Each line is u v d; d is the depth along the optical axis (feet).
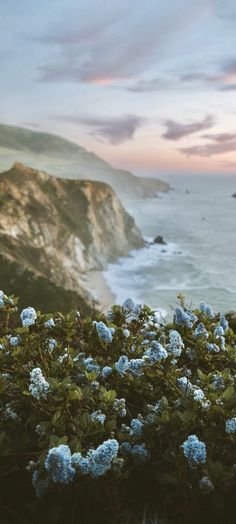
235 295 336.08
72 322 14.10
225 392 9.79
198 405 9.80
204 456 8.22
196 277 386.32
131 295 337.11
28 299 209.77
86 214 433.89
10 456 10.13
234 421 9.04
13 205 365.81
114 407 10.22
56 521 9.33
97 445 9.44
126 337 13.97
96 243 420.36
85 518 9.23
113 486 8.44
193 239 611.47
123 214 492.54
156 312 15.90
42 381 9.98
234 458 9.03
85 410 10.34
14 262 237.25
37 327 12.92
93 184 480.64
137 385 11.84
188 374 13.17
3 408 11.35
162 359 11.68
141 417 10.48
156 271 403.54
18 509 9.65
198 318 16.51
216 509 8.96
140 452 9.62
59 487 8.32
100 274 386.73
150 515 9.20
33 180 430.61
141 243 497.87
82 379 12.25
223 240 615.98
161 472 9.39
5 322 14.43
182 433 9.42
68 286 324.39
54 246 365.40
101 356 13.98
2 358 12.31
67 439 9.20
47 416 10.41
